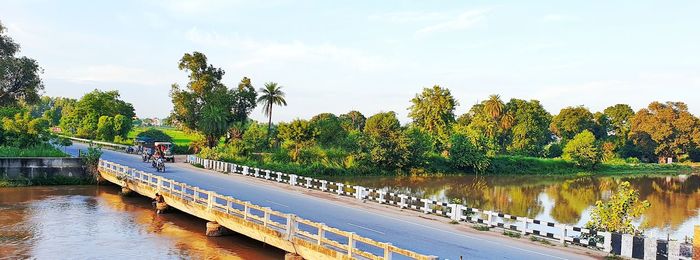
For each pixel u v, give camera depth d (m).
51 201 34.28
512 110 131.12
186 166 54.28
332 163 70.56
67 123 106.38
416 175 76.75
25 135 50.53
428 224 24.41
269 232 20.16
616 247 19.28
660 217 40.09
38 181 42.22
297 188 37.94
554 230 31.84
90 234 24.73
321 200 31.62
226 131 76.00
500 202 47.16
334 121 83.19
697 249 13.99
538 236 22.19
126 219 28.39
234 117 79.62
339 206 29.20
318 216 25.28
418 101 105.00
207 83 78.50
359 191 32.97
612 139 137.50
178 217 29.05
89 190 40.00
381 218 25.56
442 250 18.77
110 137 92.50
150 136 75.88
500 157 92.25
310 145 72.19
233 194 32.47
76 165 43.91
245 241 23.47
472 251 18.84
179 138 109.31
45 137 53.81
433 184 64.06
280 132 71.75
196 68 78.94
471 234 22.30
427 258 13.84
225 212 23.45
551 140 147.50
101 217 28.89
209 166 53.59
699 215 41.97
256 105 81.69
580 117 138.88
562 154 108.75
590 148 100.00
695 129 120.94
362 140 75.62
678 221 38.22
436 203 27.42
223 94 76.69
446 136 90.25
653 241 18.31
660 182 78.88
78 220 27.98
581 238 20.78
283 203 29.39
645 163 120.56
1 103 63.22
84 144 80.69
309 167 67.00
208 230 24.09
